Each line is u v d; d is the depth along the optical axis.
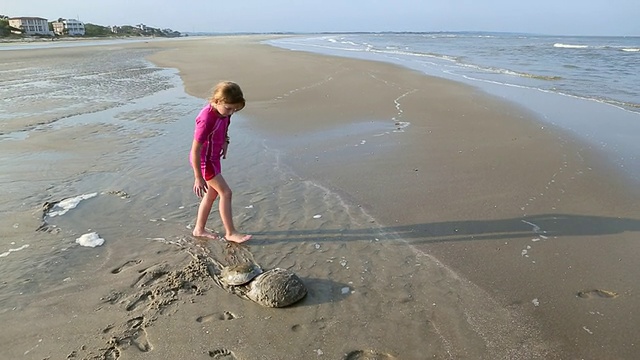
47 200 5.05
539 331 2.99
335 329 3.01
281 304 3.18
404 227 4.45
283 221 4.58
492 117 8.80
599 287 3.45
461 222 4.52
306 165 6.23
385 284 3.52
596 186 5.30
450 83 13.02
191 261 3.81
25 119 8.96
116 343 2.85
